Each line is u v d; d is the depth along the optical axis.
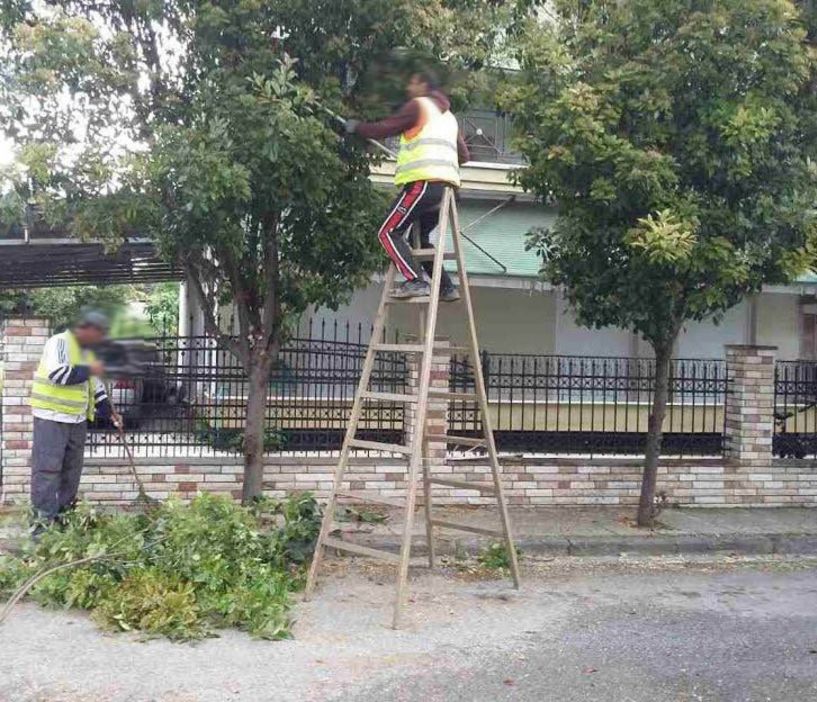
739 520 10.12
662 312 9.06
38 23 7.61
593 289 9.16
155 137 7.60
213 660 5.57
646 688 5.34
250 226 8.41
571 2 9.28
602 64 8.84
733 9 8.39
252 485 8.90
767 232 8.70
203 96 7.71
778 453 11.39
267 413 10.17
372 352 7.00
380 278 10.93
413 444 6.43
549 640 6.20
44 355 7.79
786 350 14.70
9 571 6.61
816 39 9.48
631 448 11.27
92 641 5.84
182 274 13.39
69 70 7.56
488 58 8.88
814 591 7.77
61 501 8.02
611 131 8.63
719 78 8.48
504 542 7.87
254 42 7.91
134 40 8.21
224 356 9.80
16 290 18.81
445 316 13.47
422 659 5.73
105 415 8.45
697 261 8.34
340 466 6.95
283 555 7.56
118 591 6.29
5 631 5.98
